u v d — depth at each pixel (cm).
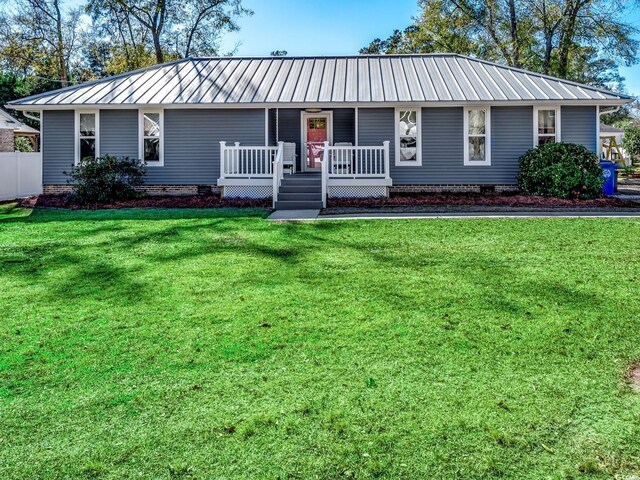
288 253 808
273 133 1823
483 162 1642
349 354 426
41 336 471
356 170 1534
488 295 578
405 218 1144
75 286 635
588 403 342
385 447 296
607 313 514
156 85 1753
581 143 1616
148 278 668
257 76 1805
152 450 296
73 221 1161
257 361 415
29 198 1655
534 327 479
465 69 1803
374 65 1881
